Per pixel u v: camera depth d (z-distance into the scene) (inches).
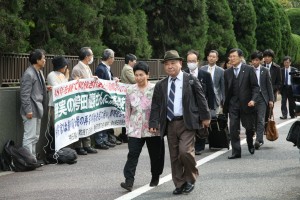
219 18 1093.1
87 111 474.9
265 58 661.9
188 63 439.5
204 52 1071.6
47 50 657.0
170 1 968.3
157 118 327.9
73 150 438.6
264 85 500.7
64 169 409.1
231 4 1209.4
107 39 793.6
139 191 333.1
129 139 335.9
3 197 323.0
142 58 818.2
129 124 335.6
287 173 383.9
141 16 828.6
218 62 1106.7
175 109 321.4
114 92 506.6
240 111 447.5
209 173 384.5
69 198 318.7
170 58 319.9
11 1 550.3
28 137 412.8
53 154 433.4
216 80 497.0
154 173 343.9
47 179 372.8
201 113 319.3
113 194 327.0
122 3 794.8
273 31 1348.4
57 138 435.8
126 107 338.0
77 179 371.6
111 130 535.8
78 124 462.9
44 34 688.4
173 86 322.3
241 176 373.4
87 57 482.6
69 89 453.4
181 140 318.3
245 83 444.8
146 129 333.4
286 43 1454.2
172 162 326.0
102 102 496.4
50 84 441.4
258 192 327.3
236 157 446.6
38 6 655.1
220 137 484.1
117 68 675.4
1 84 470.9
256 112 455.8
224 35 1098.1
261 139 491.8
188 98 318.3
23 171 401.7
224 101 453.1
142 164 421.1
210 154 469.1
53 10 661.3
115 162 436.1
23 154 402.9
